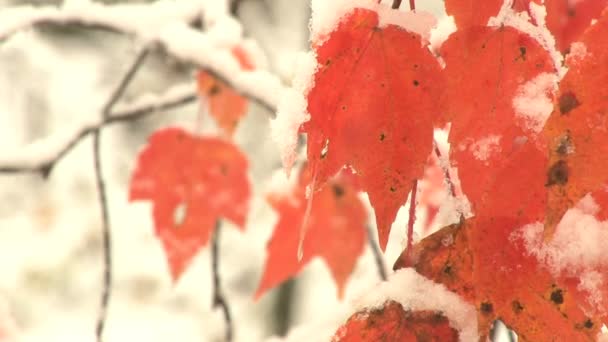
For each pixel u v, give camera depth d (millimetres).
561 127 560
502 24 593
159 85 2656
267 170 2773
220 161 1073
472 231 589
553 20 614
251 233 2867
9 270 2932
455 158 590
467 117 589
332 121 592
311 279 3424
